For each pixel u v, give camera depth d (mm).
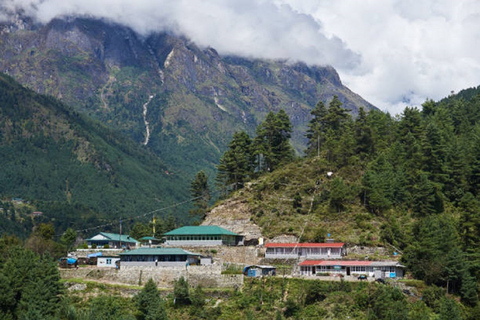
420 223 194625
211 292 170500
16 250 186125
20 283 168250
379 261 178125
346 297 160000
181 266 182500
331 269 177500
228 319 160375
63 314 160625
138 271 182875
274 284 171000
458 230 192000
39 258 182250
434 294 161125
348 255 192625
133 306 166500
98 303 165875
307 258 190750
